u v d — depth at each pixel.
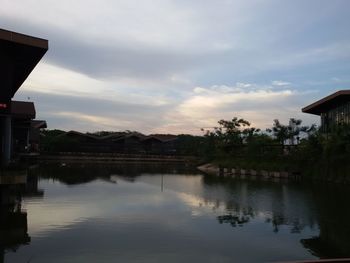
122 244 14.84
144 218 19.89
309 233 17.05
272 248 14.70
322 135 48.44
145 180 44.22
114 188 34.41
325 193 31.30
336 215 21.28
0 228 17.19
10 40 25.06
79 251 13.87
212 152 80.12
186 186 37.34
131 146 115.44
